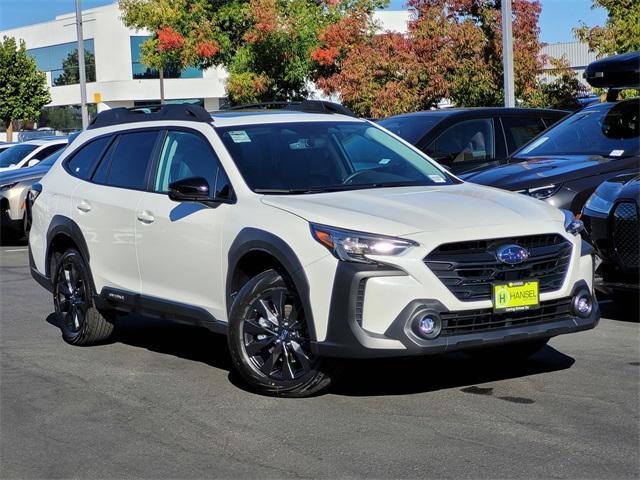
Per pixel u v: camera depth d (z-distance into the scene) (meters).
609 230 7.51
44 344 7.83
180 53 31.72
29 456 5.02
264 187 6.23
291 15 30.38
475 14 21.11
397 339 5.26
